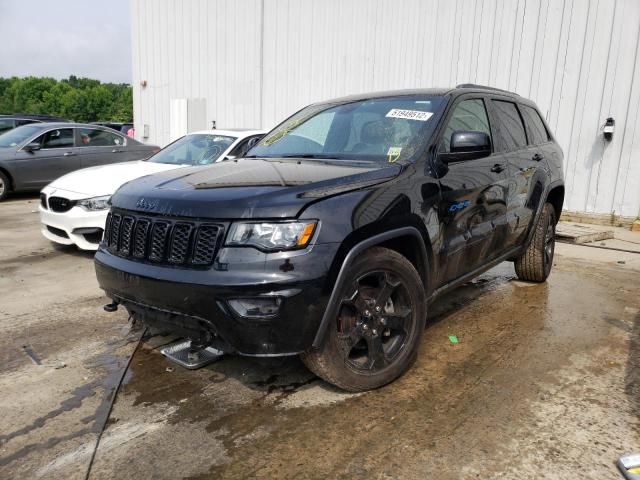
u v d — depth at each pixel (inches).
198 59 543.8
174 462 95.3
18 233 294.2
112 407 113.9
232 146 266.8
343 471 92.4
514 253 183.0
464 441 100.8
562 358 138.4
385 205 113.4
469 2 374.0
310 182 109.6
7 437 103.2
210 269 101.2
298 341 101.8
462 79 384.8
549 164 198.8
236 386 122.8
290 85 480.4
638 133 323.6
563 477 90.5
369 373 116.2
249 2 493.4
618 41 323.3
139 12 586.6
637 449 98.5
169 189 115.3
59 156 414.9
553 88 349.4
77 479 90.9
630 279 217.5
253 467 93.7
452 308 178.5
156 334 153.0
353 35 434.0
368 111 152.1
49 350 142.4
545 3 344.8
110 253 122.0
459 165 140.3
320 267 100.7
